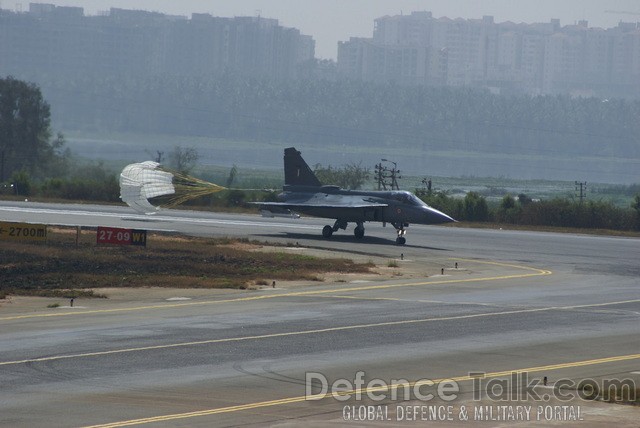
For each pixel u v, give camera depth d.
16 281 165.88
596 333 128.12
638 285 184.12
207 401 87.31
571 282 187.00
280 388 92.94
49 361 103.06
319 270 194.25
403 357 109.31
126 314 136.25
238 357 107.38
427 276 191.25
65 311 138.38
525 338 123.25
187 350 110.56
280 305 147.25
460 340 120.75
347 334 123.06
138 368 100.69
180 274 182.38
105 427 78.00
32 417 80.75
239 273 185.25
